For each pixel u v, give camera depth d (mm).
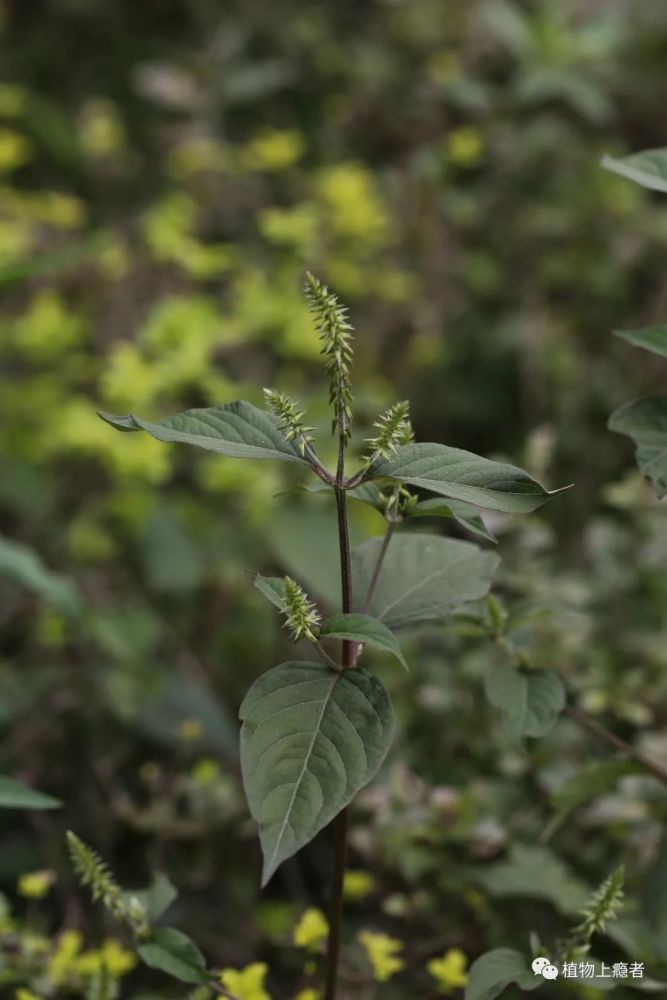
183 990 1668
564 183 3084
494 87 3502
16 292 2633
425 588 1392
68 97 4020
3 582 2344
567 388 2865
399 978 1620
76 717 2080
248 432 1290
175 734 1994
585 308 3031
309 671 1298
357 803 1699
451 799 1616
